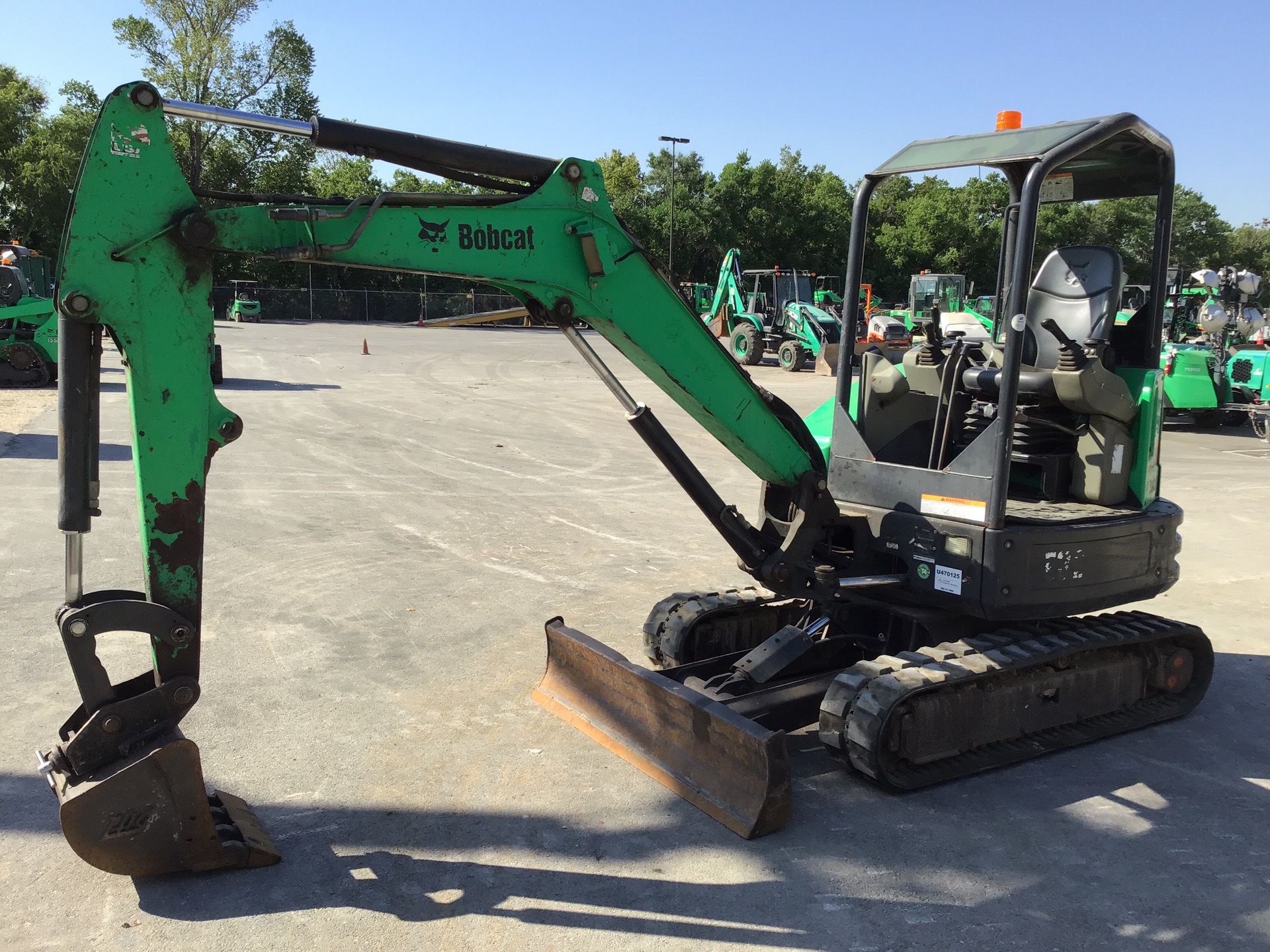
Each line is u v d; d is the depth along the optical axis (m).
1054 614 4.46
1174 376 15.89
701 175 50.31
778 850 3.72
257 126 3.16
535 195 3.62
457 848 3.67
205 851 3.40
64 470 3.11
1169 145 4.66
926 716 4.21
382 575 7.18
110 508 8.47
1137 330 4.99
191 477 3.21
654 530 8.84
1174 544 4.98
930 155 4.51
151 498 3.17
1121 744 4.86
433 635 5.98
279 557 7.52
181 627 3.25
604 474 11.34
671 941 3.15
